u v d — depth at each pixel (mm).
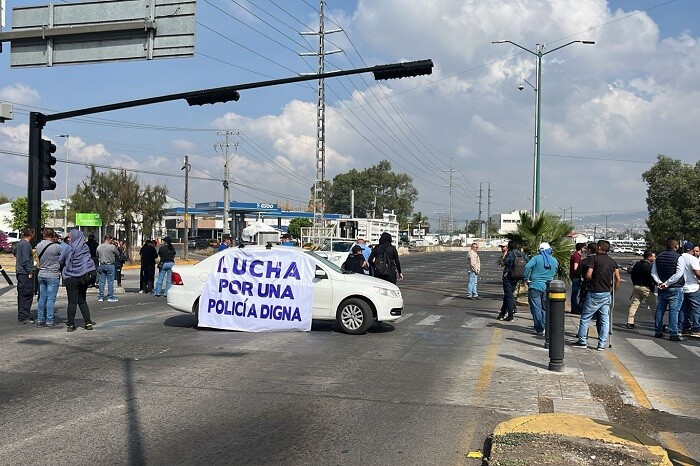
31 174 18484
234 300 13258
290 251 13453
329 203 136500
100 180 44688
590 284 12156
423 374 9445
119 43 16844
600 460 5551
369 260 16406
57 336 12117
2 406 7438
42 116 18688
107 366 9547
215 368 9539
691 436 6988
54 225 66812
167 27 16562
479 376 9359
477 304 20688
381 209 132625
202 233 108625
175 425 6844
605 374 9844
